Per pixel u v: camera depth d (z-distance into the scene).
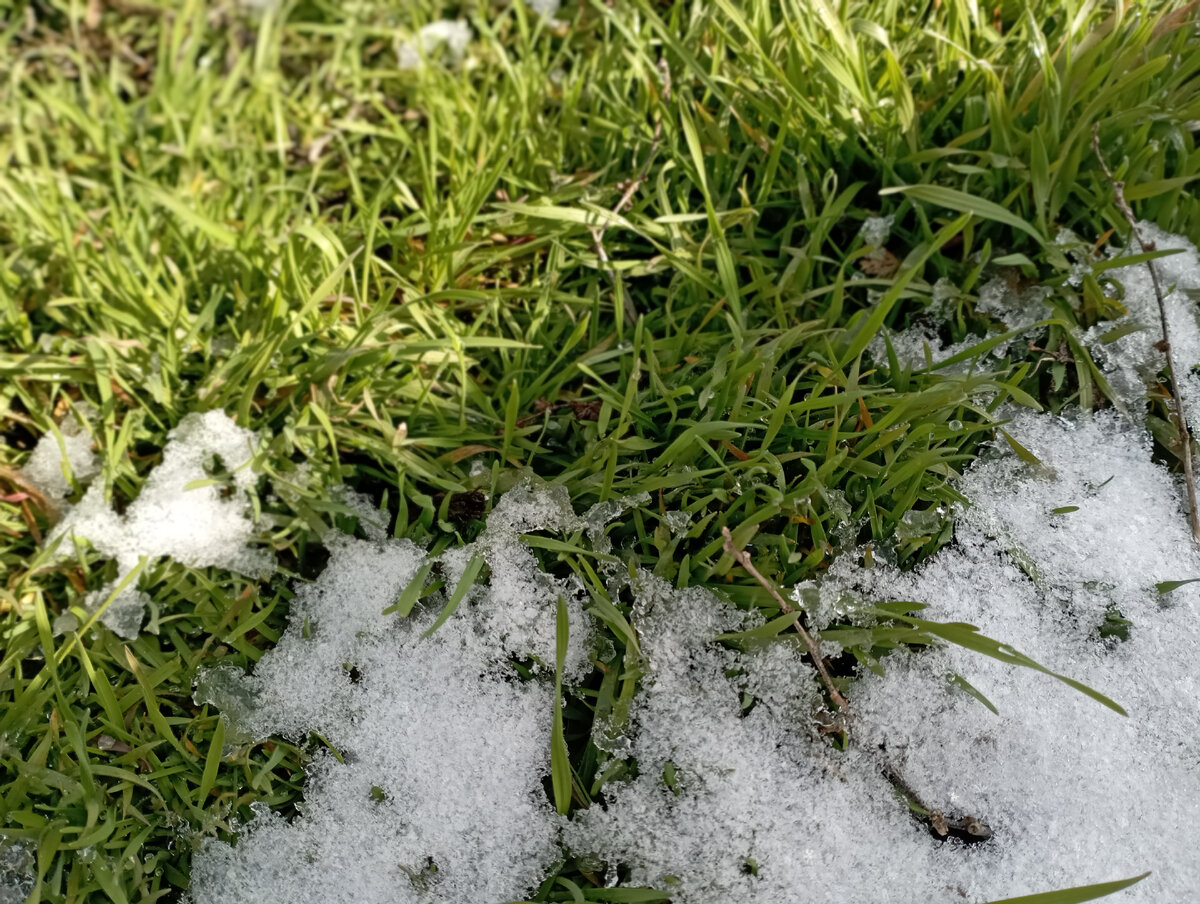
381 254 0.40
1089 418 0.33
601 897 0.30
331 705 0.31
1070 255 0.34
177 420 0.36
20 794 0.31
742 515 0.32
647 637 0.31
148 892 0.30
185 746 0.31
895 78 0.35
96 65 0.48
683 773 0.30
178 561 0.34
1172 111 0.34
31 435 0.37
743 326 0.34
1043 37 0.35
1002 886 0.29
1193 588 0.31
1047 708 0.30
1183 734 0.30
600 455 0.33
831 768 0.30
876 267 0.36
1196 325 0.33
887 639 0.30
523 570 0.32
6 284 0.39
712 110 0.39
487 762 0.31
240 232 0.38
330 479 0.34
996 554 0.32
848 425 0.33
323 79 0.47
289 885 0.30
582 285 0.38
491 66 0.43
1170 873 0.29
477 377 0.37
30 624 0.33
